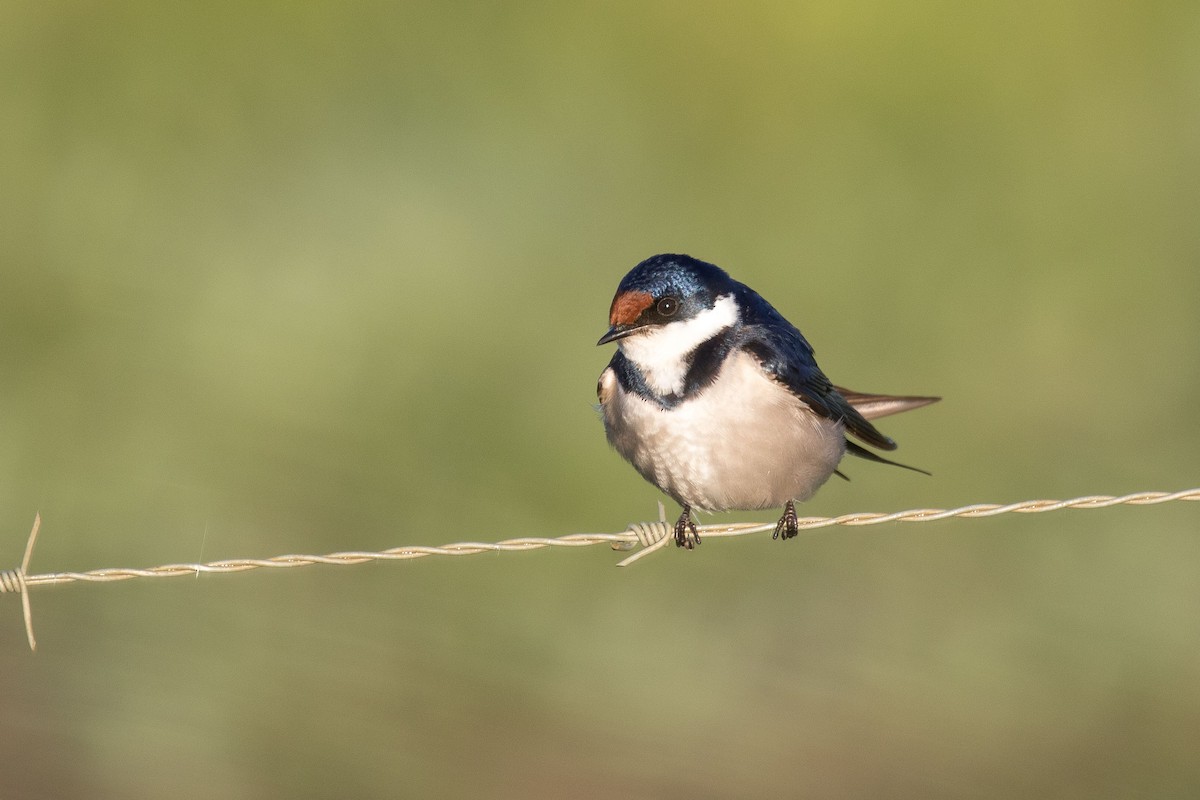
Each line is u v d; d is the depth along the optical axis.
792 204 19.06
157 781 11.19
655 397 8.26
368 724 11.87
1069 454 16.38
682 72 19.86
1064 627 13.55
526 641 13.06
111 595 13.09
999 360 17.61
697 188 19.16
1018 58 20.08
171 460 14.71
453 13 19.78
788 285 18.33
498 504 14.64
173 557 13.85
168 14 19.11
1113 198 19.14
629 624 13.36
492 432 15.54
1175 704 12.88
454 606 13.23
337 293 17.31
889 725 12.53
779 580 13.81
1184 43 20.05
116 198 17.97
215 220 18.06
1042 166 19.39
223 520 14.20
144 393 15.58
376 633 12.77
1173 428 16.70
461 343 16.77
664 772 11.91
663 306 8.25
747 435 8.17
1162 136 19.69
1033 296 18.17
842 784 11.73
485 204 18.67
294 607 13.13
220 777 11.34
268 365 15.86
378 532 14.09
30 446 14.79
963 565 14.30
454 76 19.48
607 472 14.69
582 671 12.78
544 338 17.16
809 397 8.29
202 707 11.78
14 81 18.56
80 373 15.62
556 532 14.34
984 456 16.22
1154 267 18.34
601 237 18.53
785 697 12.55
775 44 19.81
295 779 11.33
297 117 19.14
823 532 14.40
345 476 14.68
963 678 12.95
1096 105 19.86
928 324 17.95
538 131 19.28
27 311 16.34
